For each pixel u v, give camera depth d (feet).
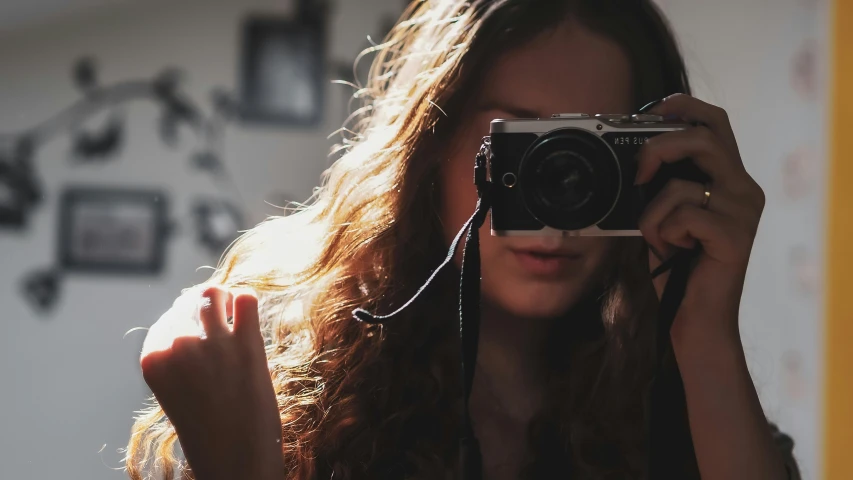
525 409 2.56
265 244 2.64
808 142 5.50
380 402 2.47
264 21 7.36
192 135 7.30
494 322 2.54
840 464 5.04
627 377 2.56
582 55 2.40
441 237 2.56
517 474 2.51
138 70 7.32
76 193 7.26
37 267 7.22
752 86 5.86
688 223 2.22
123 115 7.30
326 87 7.35
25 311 7.19
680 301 2.26
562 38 2.40
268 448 2.05
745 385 2.27
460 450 2.41
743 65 5.87
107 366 7.18
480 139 2.45
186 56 7.33
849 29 5.20
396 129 2.57
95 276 7.23
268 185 7.31
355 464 2.39
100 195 7.25
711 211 2.24
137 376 7.19
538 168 2.24
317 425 2.44
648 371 2.56
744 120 5.88
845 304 5.10
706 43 5.90
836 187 5.19
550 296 2.33
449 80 2.44
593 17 2.42
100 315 7.22
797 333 5.53
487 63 2.41
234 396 2.04
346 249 2.57
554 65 2.39
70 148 7.28
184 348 2.06
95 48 7.30
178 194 7.29
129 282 7.24
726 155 2.23
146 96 7.31
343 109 7.37
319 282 2.60
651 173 2.24
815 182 5.45
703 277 2.27
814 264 5.42
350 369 2.50
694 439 2.27
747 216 2.24
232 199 7.29
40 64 7.27
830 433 5.10
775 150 5.76
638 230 2.26
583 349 2.58
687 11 5.91
